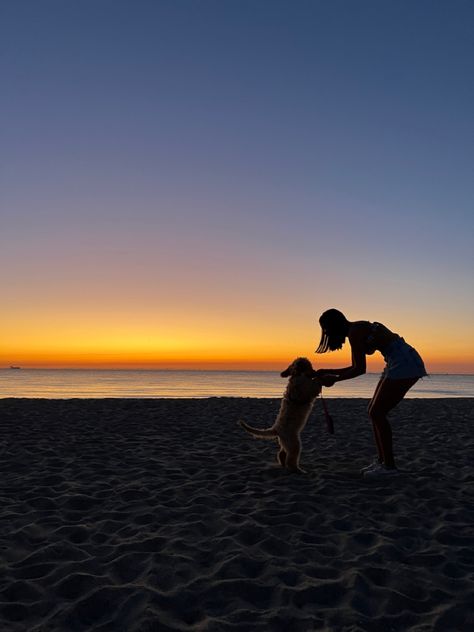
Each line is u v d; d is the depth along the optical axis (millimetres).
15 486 4758
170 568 2928
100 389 45312
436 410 12266
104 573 2875
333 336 4988
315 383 5152
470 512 4020
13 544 3311
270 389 50031
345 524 3736
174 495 4484
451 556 3160
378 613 2482
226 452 6523
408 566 3000
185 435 7953
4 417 9898
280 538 3418
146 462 5871
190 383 73688
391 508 4133
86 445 6961
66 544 3285
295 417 5238
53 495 4477
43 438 7465
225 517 3836
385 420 5078
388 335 4922
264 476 5211
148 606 2496
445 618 2410
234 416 10484
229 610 2508
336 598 2629
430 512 4023
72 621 2387
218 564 3000
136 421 9570
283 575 2857
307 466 5750
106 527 3656
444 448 6945
